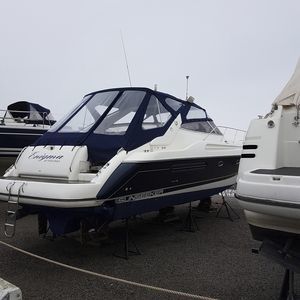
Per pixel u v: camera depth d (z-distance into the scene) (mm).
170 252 4098
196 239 4672
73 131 4238
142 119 4199
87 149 3930
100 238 3918
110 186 3533
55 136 4250
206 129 5355
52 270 3479
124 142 3930
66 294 2934
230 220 5816
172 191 4469
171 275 3379
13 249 4125
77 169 3768
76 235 4082
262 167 2496
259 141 2545
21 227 5180
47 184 3363
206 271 3480
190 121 5012
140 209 4055
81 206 3332
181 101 5059
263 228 2346
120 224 5488
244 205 2348
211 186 5273
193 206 6832
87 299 2844
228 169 5539
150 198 4160
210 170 5086
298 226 2156
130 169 3705
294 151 2529
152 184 4102
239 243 4480
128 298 2871
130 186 3797
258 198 2232
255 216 2334
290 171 2352
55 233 3639
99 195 3453
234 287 3084
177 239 4668
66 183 3381
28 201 3480
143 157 3855
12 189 3596
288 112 2572
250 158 2557
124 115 4262
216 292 2984
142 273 3434
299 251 2236
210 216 6137
